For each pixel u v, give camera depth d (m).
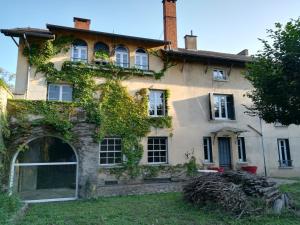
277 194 8.86
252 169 17.05
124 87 16.50
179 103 17.66
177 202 10.16
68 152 15.66
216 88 18.81
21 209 8.53
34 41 15.36
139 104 16.64
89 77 15.80
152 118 16.78
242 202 8.20
